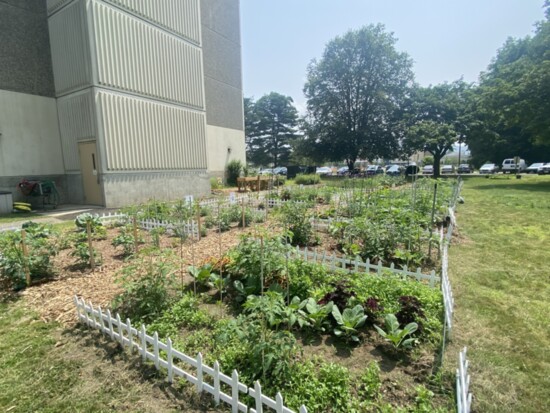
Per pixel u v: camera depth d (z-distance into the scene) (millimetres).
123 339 3129
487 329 3346
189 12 15367
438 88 34625
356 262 4762
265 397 2105
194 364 2506
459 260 5570
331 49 33500
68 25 11883
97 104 11500
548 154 34156
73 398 2498
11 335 3426
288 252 4461
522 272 4992
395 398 2381
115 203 12188
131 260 5543
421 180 14078
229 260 4621
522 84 18969
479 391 2465
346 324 3055
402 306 3324
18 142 12227
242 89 24219
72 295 4383
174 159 14680
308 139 35812
